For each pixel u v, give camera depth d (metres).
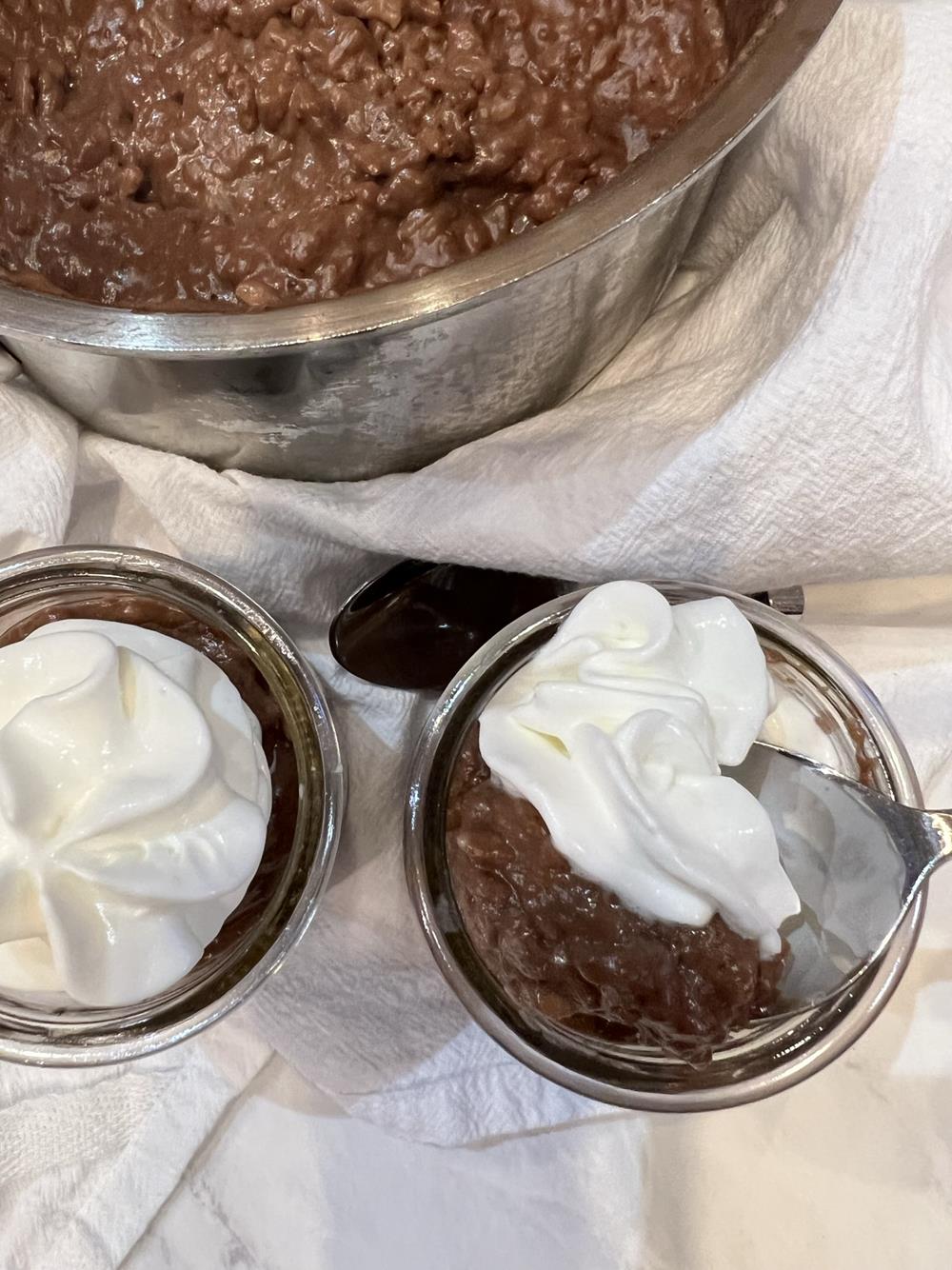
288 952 0.16
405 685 0.19
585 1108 0.20
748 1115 0.20
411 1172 0.20
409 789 0.16
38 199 0.17
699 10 0.16
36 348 0.16
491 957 0.16
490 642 0.17
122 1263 0.20
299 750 0.16
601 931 0.15
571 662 0.16
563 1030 0.16
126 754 0.15
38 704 0.14
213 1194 0.20
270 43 0.16
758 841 0.15
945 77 0.16
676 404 0.18
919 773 0.21
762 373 0.17
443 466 0.18
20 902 0.14
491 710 0.16
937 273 0.17
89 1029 0.16
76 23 0.17
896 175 0.16
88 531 0.20
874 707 0.17
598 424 0.18
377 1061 0.19
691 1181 0.20
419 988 0.19
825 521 0.18
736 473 0.17
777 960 0.16
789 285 0.17
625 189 0.14
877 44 0.16
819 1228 0.19
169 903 0.15
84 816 0.14
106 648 0.15
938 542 0.18
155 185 0.16
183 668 0.16
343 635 0.20
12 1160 0.20
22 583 0.17
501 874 0.15
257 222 0.16
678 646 0.16
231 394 0.16
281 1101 0.20
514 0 0.16
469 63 0.16
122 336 0.14
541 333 0.16
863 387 0.16
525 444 0.18
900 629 0.21
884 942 0.16
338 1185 0.20
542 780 0.15
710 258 0.21
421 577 0.20
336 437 0.18
